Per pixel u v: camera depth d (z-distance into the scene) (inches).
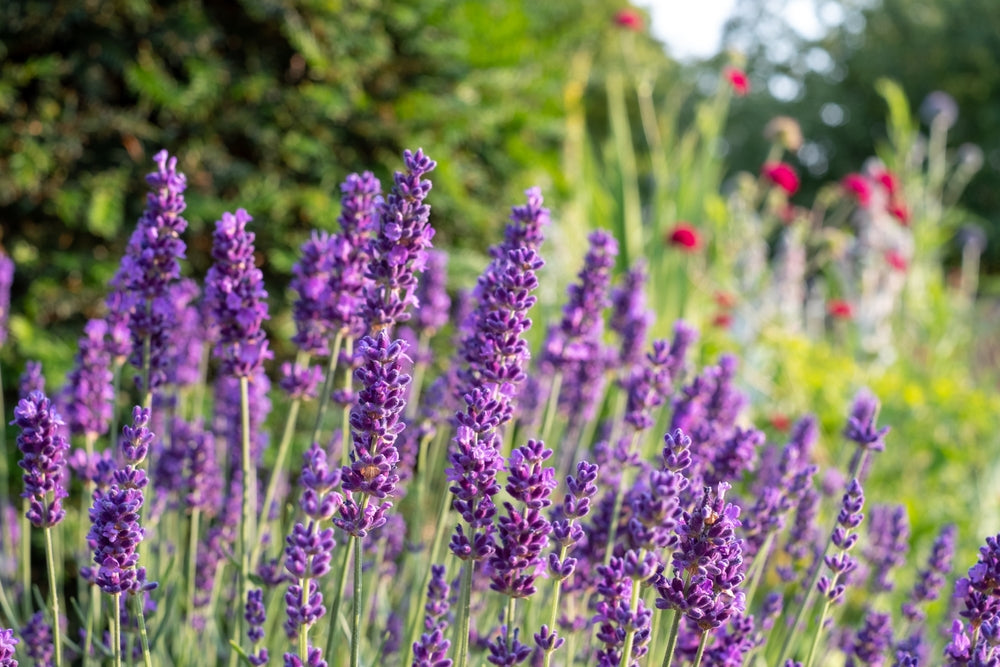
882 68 1007.0
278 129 234.4
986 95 976.3
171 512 118.5
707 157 287.0
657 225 264.4
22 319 200.2
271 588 91.4
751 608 151.6
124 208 221.5
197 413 125.6
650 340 216.4
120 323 99.5
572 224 256.7
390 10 245.0
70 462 101.7
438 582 85.8
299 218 236.7
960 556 196.5
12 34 208.8
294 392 96.9
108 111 211.8
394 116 247.8
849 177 296.0
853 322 296.4
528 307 73.0
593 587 89.6
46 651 90.9
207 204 217.2
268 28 234.5
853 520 79.9
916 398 221.0
